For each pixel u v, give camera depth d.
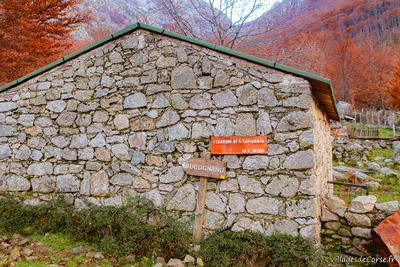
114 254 5.25
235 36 13.76
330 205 5.94
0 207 6.23
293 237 5.09
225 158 5.72
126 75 6.43
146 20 14.70
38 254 5.17
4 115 7.12
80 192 6.50
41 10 10.36
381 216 5.59
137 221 5.64
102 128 6.50
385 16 43.72
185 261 5.00
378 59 27.42
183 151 5.97
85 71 6.69
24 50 10.49
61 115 6.77
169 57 6.19
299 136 5.32
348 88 27.48
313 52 14.77
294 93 5.39
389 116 22.47
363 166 12.53
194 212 5.80
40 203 6.69
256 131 5.55
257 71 5.63
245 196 5.54
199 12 14.45
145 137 6.22
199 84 5.96
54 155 6.74
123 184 6.27
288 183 5.32
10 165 6.98
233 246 5.14
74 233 5.91
